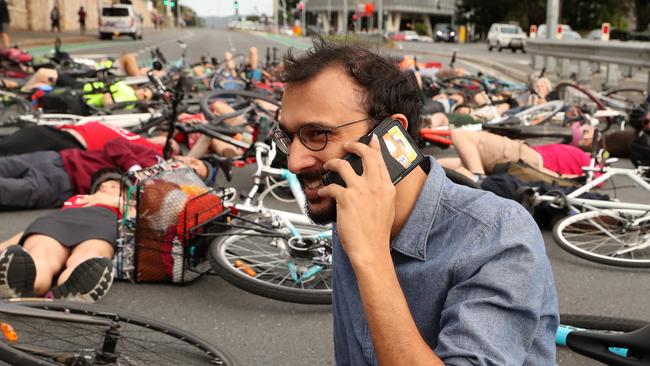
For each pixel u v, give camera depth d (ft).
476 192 4.68
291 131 4.67
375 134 4.48
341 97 4.52
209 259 13.10
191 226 13.51
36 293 12.50
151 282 13.92
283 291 12.53
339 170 4.34
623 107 37.68
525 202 17.39
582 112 29.58
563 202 17.30
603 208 16.97
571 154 21.31
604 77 64.08
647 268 15.79
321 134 4.56
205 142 22.74
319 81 4.55
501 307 4.19
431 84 40.98
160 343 9.13
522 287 4.20
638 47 47.42
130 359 8.56
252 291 12.62
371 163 4.34
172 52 104.47
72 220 13.51
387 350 4.01
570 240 17.20
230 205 14.40
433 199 4.62
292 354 11.39
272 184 21.01
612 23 231.91
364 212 4.23
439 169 4.77
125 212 13.64
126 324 8.95
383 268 4.15
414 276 4.55
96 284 11.50
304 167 4.63
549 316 4.48
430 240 4.60
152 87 36.65
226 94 28.02
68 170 19.66
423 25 341.21
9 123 28.73
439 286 4.47
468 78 41.45
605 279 15.29
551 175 19.61
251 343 11.70
